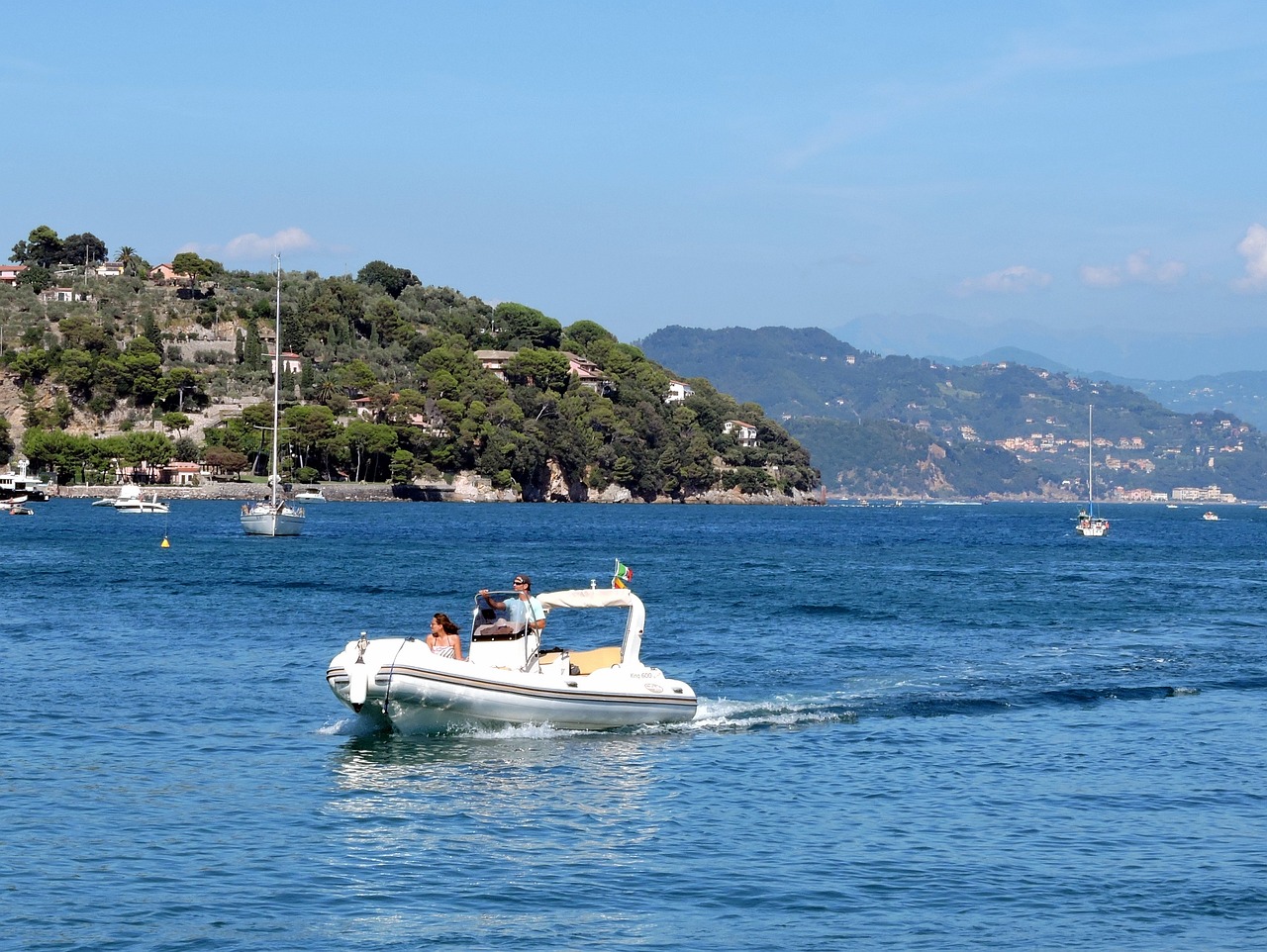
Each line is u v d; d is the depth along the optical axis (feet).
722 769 102.63
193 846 81.66
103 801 91.25
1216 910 72.28
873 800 93.81
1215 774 101.50
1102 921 70.74
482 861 79.77
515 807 91.66
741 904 73.00
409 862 79.41
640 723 117.50
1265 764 104.83
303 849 81.56
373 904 72.38
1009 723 120.98
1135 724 120.78
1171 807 92.22
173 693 130.93
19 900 71.97
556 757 106.22
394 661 109.19
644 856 81.00
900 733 116.26
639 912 71.56
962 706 129.39
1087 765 104.42
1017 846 83.15
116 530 496.23
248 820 87.35
